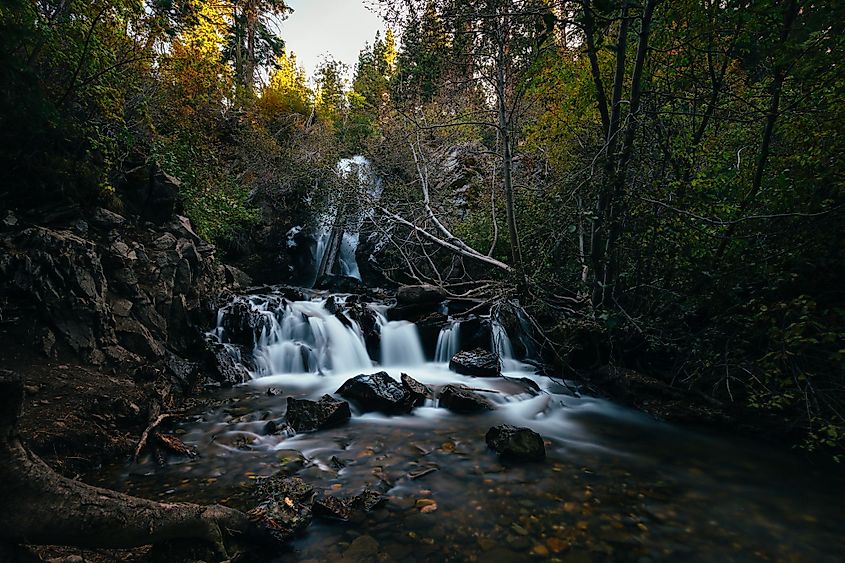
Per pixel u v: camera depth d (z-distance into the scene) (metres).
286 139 20.39
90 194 6.87
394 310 9.68
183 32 9.24
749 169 6.31
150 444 4.38
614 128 6.40
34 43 5.45
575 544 3.05
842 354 4.29
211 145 13.54
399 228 13.41
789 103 5.71
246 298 9.12
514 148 10.51
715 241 6.09
